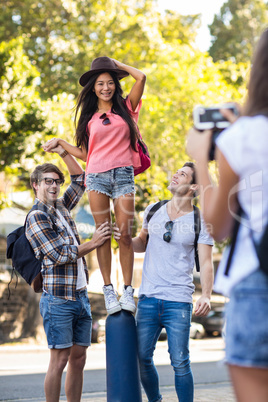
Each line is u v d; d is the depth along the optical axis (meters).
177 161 23.61
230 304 2.37
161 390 8.62
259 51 2.42
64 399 7.94
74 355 5.46
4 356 19.81
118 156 4.77
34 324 25.28
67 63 28.66
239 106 2.59
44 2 29.47
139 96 4.93
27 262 5.27
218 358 17.56
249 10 45.06
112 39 28.94
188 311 5.14
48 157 19.95
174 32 35.94
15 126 19.73
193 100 25.06
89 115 4.96
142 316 5.23
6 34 28.56
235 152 2.33
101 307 28.52
